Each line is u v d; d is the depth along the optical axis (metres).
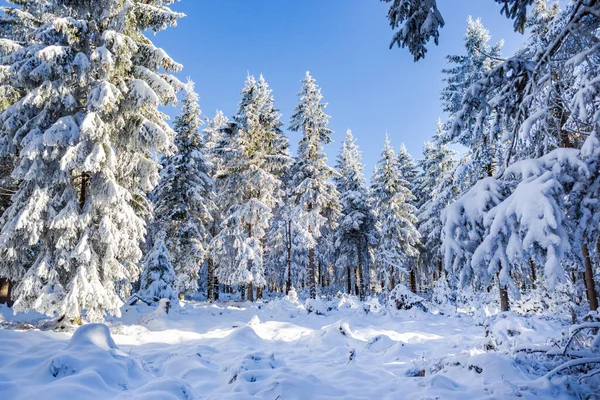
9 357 5.70
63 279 11.78
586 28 4.57
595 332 5.89
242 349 8.96
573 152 4.14
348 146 38.41
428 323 15.57
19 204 11.53
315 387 5.55
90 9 12.88
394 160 29.58
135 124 12.98
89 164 10.82
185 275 21.75
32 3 14.06
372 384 6.03
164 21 12.95
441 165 25.73
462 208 4.69
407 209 29.39
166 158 23.81
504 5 5.29
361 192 32.78
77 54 11.52
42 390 4.39
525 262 4.07
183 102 23.91
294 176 25.81
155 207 23.25
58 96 11.71
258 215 22.30
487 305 19.50
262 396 5.08
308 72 25.94
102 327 6.80
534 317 14.75
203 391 5.60
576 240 4.09
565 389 5.08
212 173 28.30
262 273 22.56
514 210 3.98
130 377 5.73
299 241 25.28
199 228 23.11
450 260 4.51
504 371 5.79
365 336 12.26
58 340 7.60
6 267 11.85
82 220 11.38
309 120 25.17
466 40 18.80
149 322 13.05
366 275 34.28
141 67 12.91
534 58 5.21
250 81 24.36
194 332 12.53
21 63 11.56
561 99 4.93
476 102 5.69
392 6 5.71
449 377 6.20
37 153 10.79
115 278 12.40
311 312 17.06
